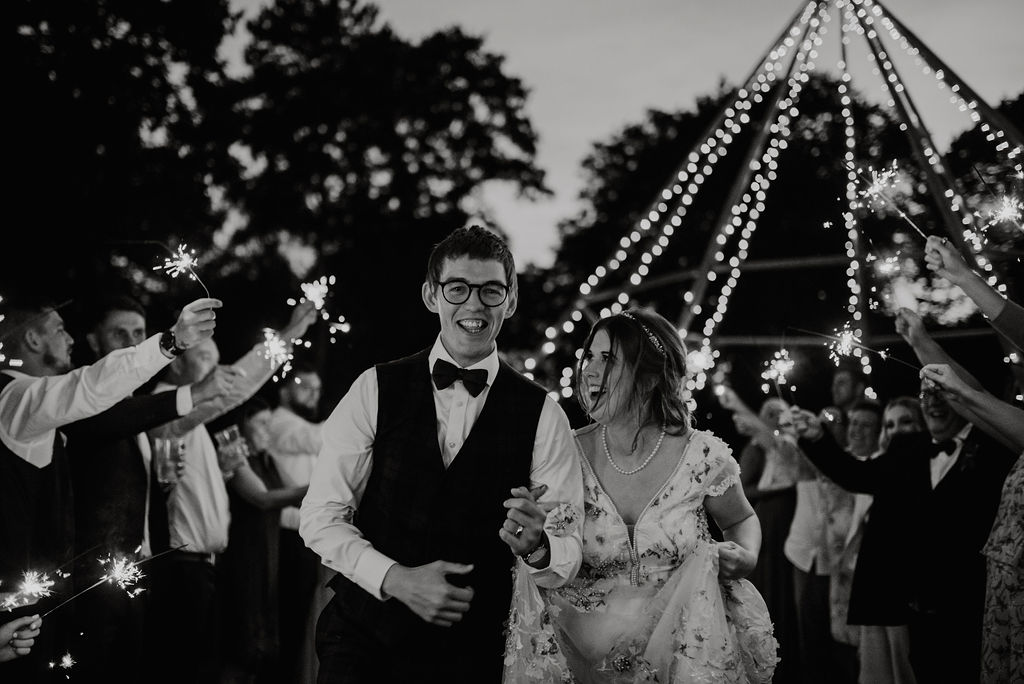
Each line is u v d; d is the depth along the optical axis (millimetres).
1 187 12234
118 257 13500
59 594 4387
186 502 5863
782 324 17703
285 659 6949
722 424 13883
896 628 6090
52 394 4164
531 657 3645
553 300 24422
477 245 3727
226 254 21734
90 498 4996
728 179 20391
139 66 15531
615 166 25266
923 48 6168
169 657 5773
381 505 3605
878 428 7457
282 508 6527
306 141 24594
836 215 17781
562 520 3695
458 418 3672
